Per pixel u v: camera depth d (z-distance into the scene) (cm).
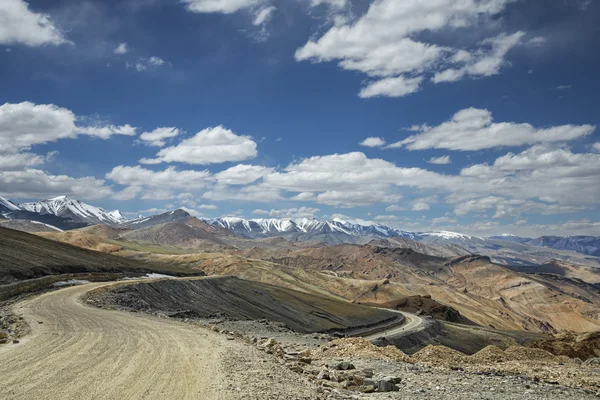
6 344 2378
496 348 3991
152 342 2652
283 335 5512
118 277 10300
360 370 2403
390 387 2044
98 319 3747
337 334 11225
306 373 2173
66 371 1822
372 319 15900
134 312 4869
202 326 3716
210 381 1783
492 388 2284
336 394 1814
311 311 13475
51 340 2541
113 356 2166
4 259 7581
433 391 2095
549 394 2298
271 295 13225
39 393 1518
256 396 1614
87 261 10869
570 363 3947
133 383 1698
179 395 1584
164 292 8481
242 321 6388
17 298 5306
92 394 1541
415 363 3112
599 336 9175
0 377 1695
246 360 2277
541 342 8862
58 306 4666
